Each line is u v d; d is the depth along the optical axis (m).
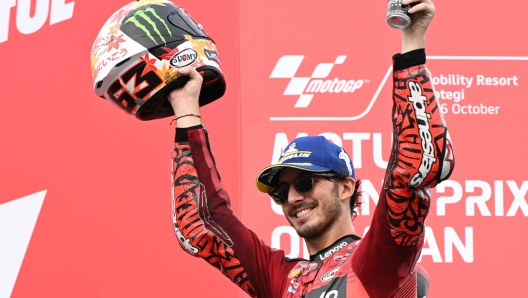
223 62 14.85
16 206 14.34
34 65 14.84
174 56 10.37
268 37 14.91
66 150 14.52
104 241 14.23
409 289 9.39
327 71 14.77
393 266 9.07
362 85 14.74
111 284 14.12
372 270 9.17
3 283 14.12
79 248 14.20
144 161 14.50
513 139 14.41
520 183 14.30
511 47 14.66
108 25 10.55
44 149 14.52
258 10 14.98
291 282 10.38
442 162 8.66
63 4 15.09
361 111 14.68
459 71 14.60
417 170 8.67
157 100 10.80
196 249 10.83
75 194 14.36
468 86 14.55
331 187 10.56
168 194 14.40
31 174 14.42
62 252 14.20
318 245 10.60
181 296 14.11
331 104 14.67
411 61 8.89
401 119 8.84
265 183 11.05
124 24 10.41
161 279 14.12
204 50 10.66
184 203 10.81
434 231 14.14
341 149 10.93
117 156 14.50
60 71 14.81
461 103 14.51
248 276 10.80
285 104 14.73
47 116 14.63
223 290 14.11
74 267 14.15
